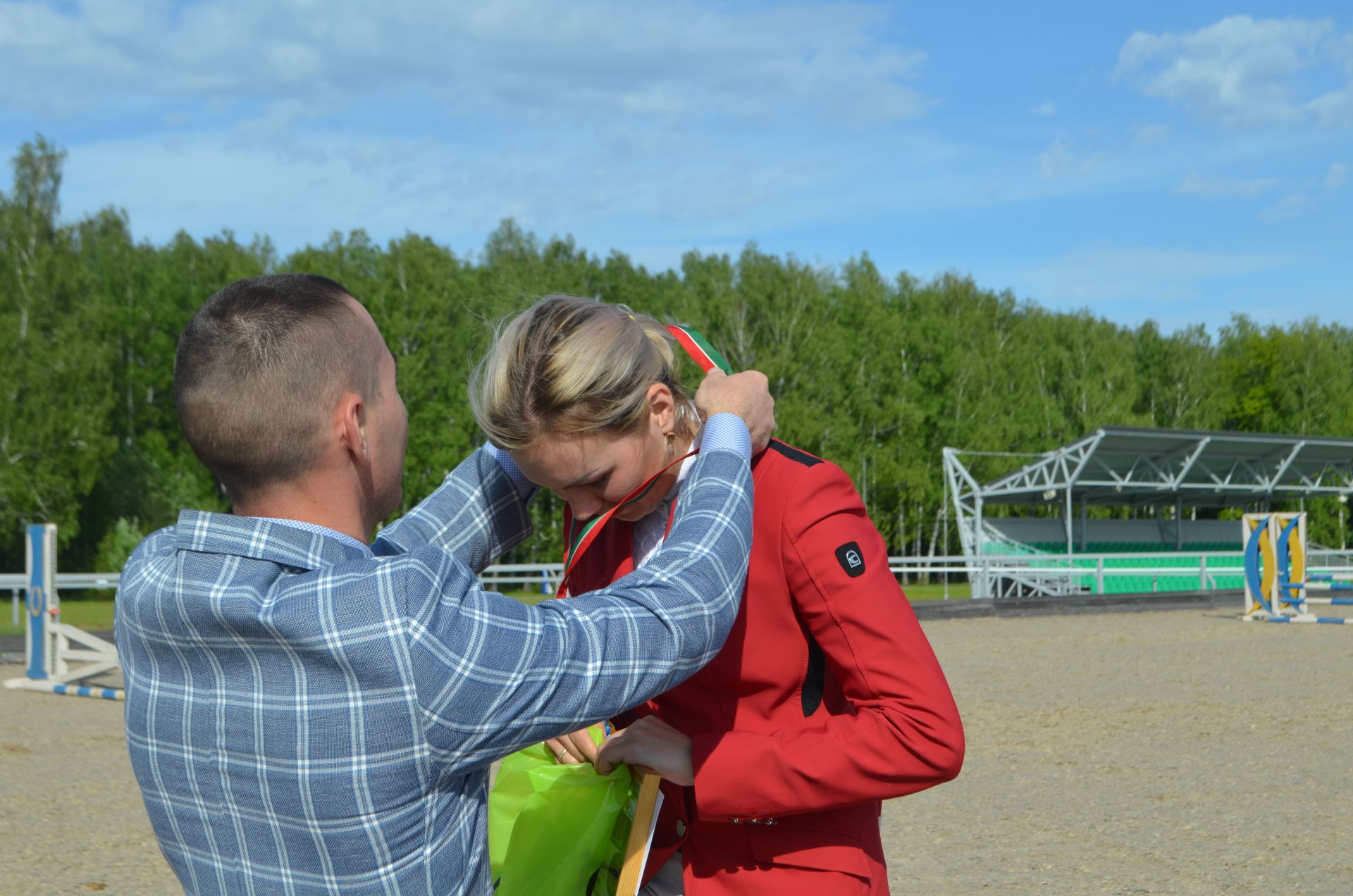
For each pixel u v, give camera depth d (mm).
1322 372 61250
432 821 1493
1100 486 30062
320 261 43812
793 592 1794
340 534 1588
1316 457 32906
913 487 43188
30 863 5270
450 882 1510
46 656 11172
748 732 1848
